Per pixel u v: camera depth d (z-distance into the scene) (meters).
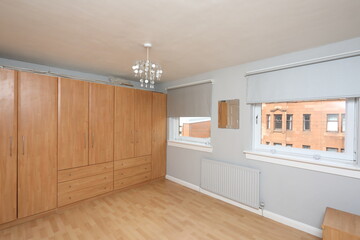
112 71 3.33
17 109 2.34
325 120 2.21
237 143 2.89
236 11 1.46
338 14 1.48
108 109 3.21
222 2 1.34
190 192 3.43
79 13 1.50
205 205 2.91
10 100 2.28
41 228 2.28
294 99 2.29
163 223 2.40
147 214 2.62
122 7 1.41
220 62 2.76
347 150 2.06
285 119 2.52
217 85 3.16
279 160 2.41
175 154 3.99
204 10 1.45
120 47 2.21
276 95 2.44
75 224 2.37
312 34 1.84
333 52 2.04
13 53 2.44
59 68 3.12
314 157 2.23
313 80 2.15
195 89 3.52
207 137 3.51
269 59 2.54
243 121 2.82
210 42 2.05
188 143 3.63
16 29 1.78
